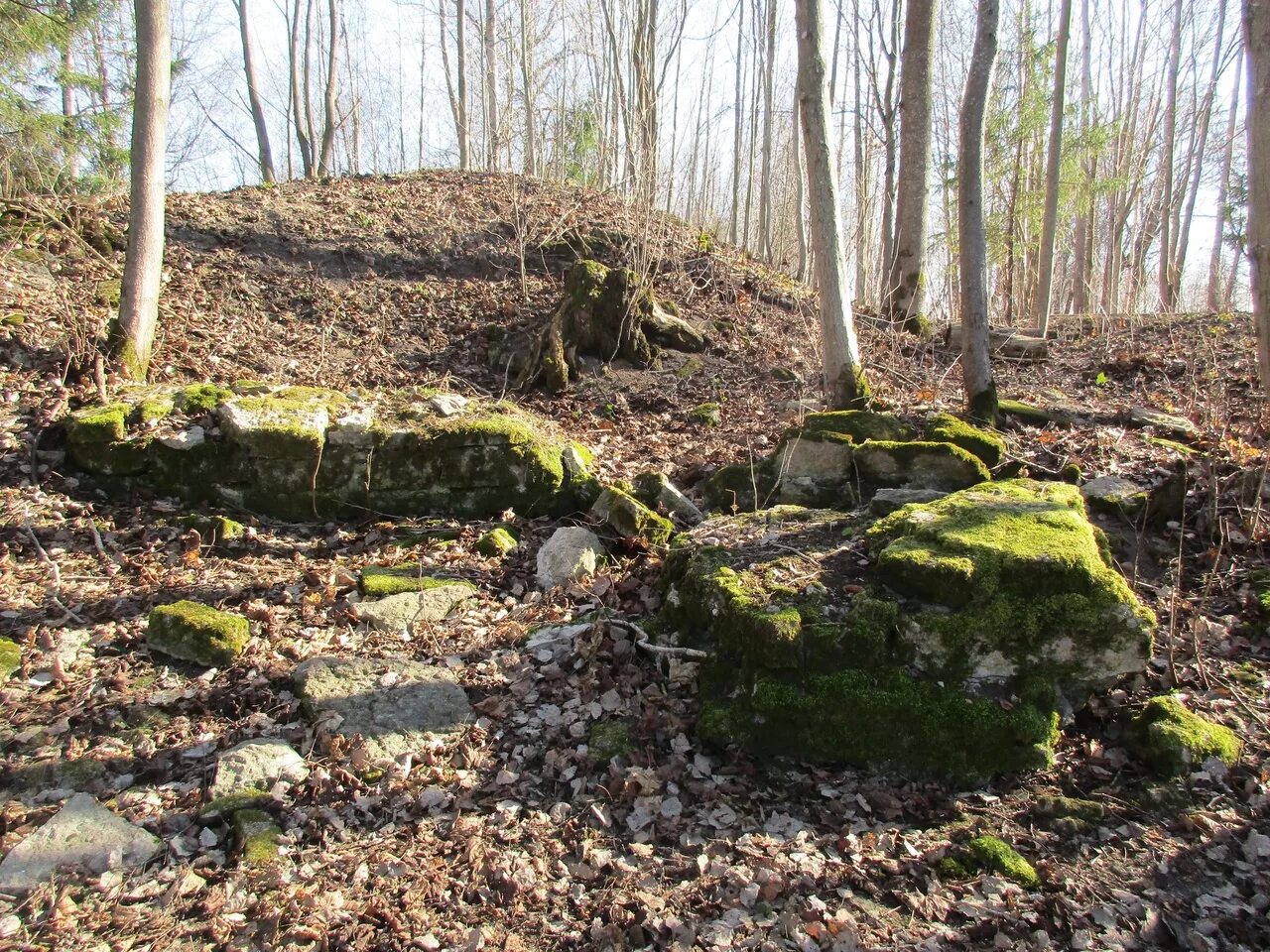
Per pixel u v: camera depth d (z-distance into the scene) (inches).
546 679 163.9
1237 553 189.3
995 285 874.1
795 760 140.6
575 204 480.7
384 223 431.8
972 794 133.3
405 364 330.0
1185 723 137.0
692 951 105.5
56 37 374.9
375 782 138.1
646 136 439.5
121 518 215.0
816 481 224.1
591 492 235.3
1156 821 124.6
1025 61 625.6
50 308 283.0
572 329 332.2
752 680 143.6
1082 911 109.4
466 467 234.5
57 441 227.5
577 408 308.8
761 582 157.5
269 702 156.1
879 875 117.0
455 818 131.0
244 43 663.1
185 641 165.8
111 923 111.2
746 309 402.6
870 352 357.1
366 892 116.5
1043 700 138.9
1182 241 794.8
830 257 261.9
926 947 104.7
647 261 371.2
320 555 213.6
